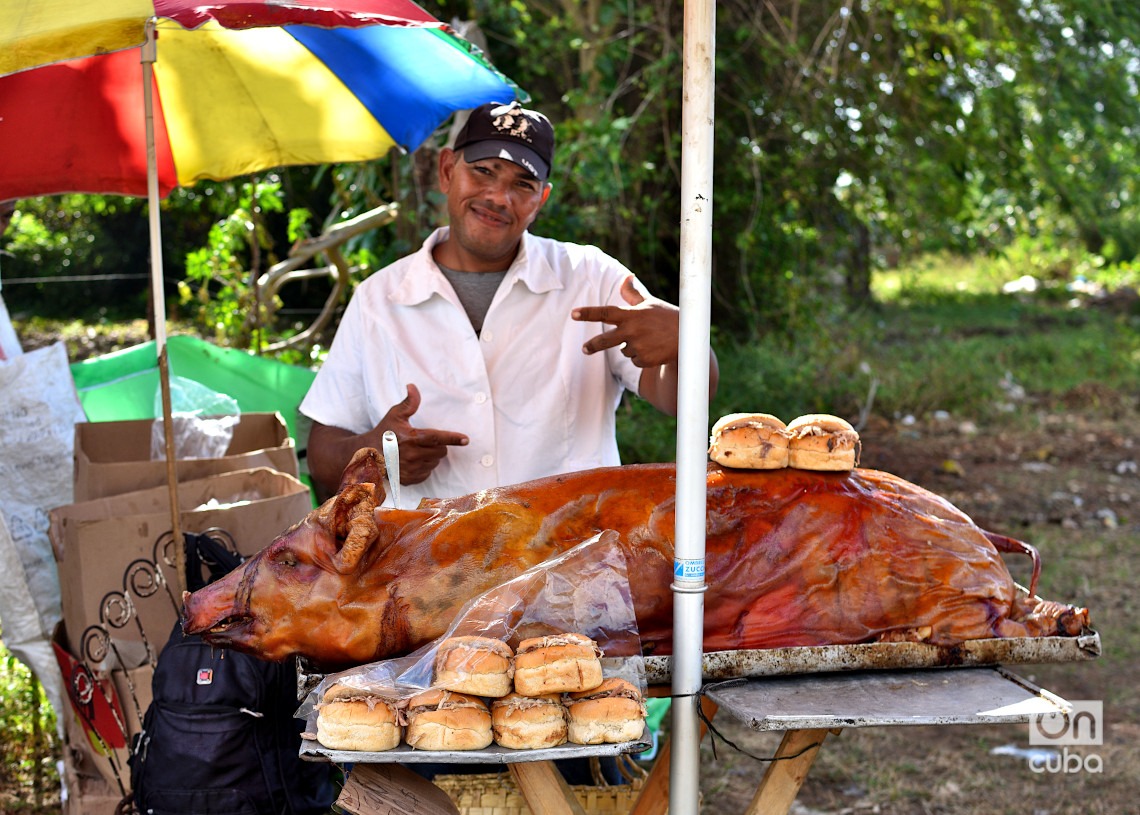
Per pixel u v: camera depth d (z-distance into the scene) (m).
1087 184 9.76
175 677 2.26
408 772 1.69
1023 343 12.95
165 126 3.23
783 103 7.49
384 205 5.41
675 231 7.72
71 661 2.62
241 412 3.67
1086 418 9.78
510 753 1.46
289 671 2.32
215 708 2.23
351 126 3.34
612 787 2.34
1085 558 6.00
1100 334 13.91
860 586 1.77
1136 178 12.48
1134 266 20.20
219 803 2.23
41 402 3.16
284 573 1.72
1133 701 4.36
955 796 3.58
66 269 14.11
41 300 14.24
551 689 1.50
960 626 1.76
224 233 5.67
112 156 3.28
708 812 3.46
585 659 1.52
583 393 2.60
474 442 2.53
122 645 2.56
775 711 1.56
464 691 1.50
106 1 2.01
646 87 6.77
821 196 8.43
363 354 2.60
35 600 3.02
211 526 2.61
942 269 22.14
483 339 2.55
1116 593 5.44
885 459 8.01
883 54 7.66
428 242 2.64
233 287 5.64
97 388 3.73
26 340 11.61
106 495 2.81
